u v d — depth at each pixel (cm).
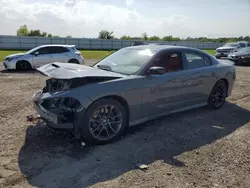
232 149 361
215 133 421
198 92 499
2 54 2495
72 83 349
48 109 363
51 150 345
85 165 308
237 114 529
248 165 318
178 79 446
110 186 266
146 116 416
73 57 1355
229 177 289
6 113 500
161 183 273
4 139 376
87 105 339
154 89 410
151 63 417
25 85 821
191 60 491
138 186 267
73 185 267
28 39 4184
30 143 365
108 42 4903
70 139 380
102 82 360
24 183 269
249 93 734
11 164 306
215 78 530
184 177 286
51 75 352
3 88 762
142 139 389
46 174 287
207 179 284
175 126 448
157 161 322
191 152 349
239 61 1684
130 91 379
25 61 1256
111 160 322
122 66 432
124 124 386
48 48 1308
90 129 351
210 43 5738
